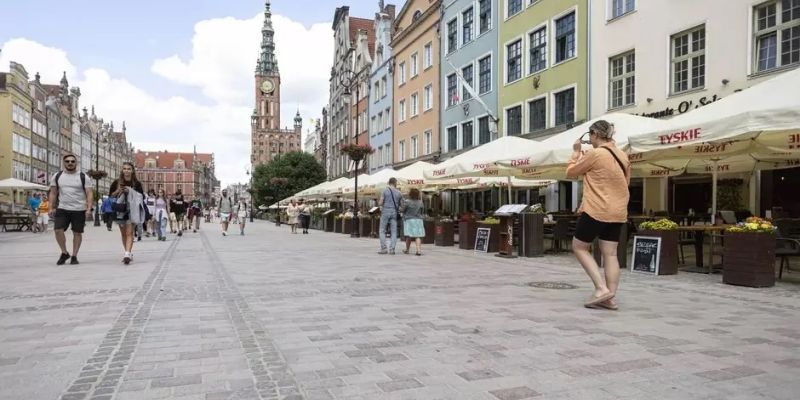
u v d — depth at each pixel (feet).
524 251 40.96
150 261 37.45
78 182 34.83
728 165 43.83
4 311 19.36
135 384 11.60
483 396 10.85
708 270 30.78
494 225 46.11
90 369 12.66
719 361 13.16
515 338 15.42
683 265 34.37
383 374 12.28
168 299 21.93
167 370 12.57
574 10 74.18
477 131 100.37
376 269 32.78
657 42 60.34
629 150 31.99
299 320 17.95
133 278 28.14
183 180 590.55
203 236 75.66
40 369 12.66
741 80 51.03
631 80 65.36
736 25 51.47
